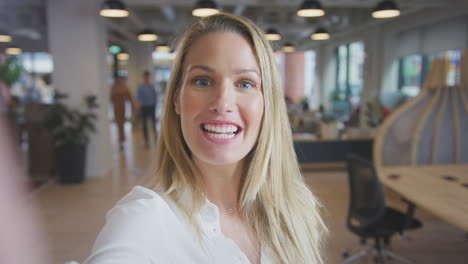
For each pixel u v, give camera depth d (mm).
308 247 838
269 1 5742
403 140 3898
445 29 6773
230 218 758
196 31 658
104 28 5520
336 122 5891
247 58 649
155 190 700
